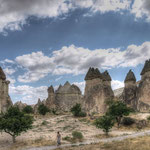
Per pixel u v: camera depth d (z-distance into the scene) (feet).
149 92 175.42
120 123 131.13
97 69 221.46
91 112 193.67
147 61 201.77
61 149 55.57
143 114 142.20
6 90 187.21
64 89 321.93
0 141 80.02
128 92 207.00
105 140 71.82
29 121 83.51
